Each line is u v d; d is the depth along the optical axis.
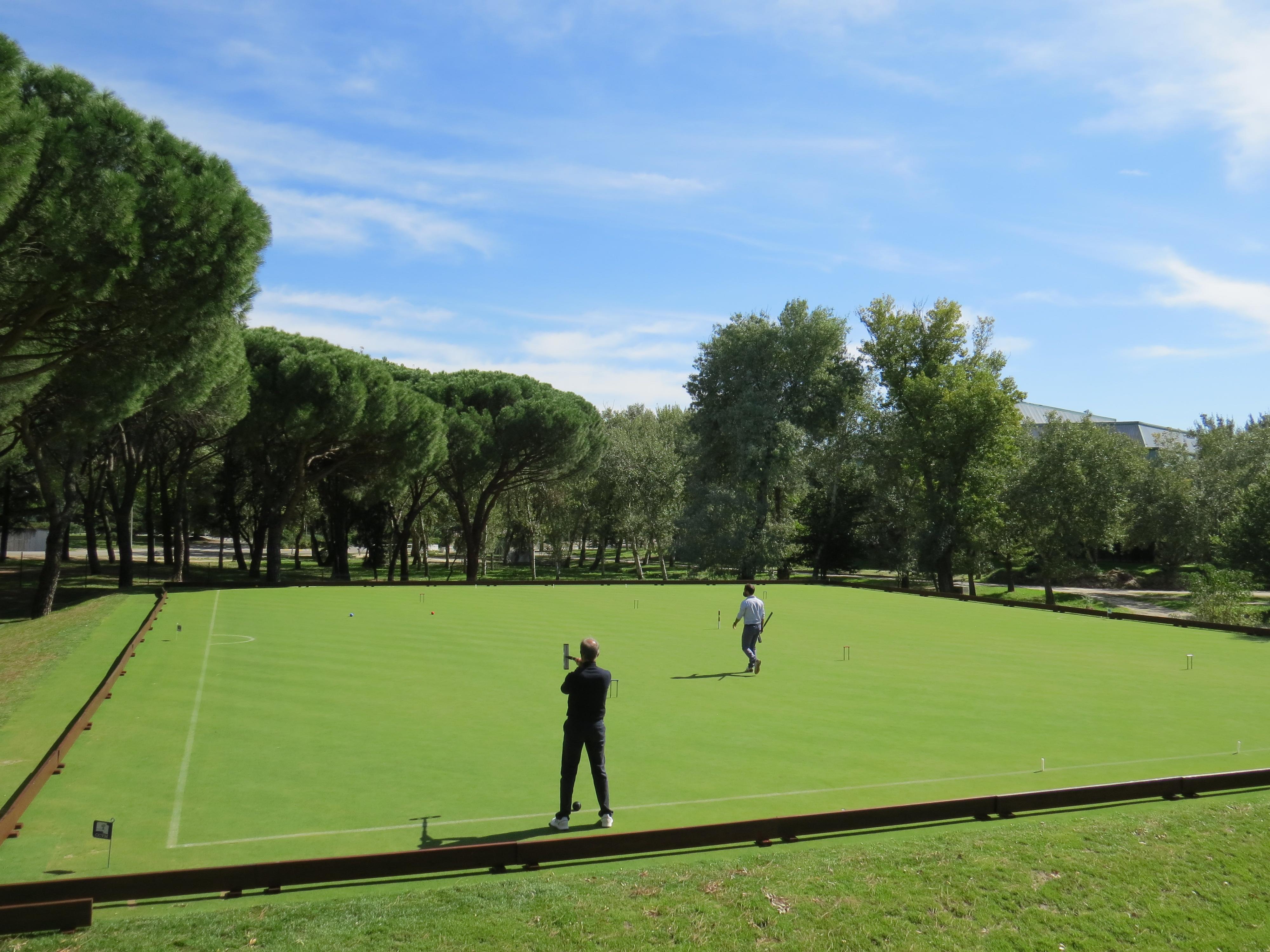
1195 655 18.72
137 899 5.97
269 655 16.55
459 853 6.57
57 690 13.22
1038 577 65.31
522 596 31.30
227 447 40.44
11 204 11.82
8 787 8.73
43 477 24.36
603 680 7.66
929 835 7.58
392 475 37.84
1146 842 7.58
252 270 15.57
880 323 51.06
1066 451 50.47
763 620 15.55
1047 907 6.46
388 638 19.19
